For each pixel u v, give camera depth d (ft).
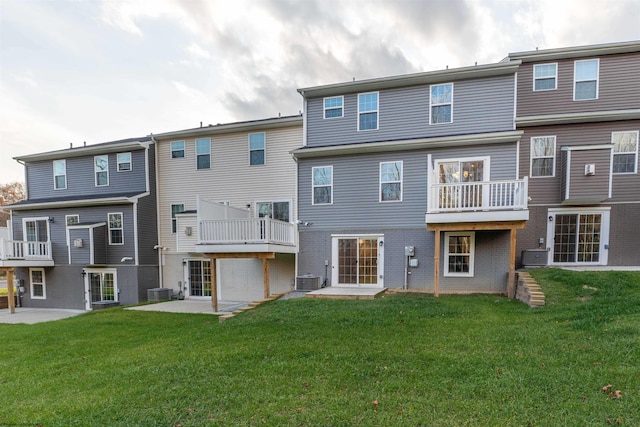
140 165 44.45
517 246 33.91
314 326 19.06
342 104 35.78
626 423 8.17
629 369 10.80
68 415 10.15
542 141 33.58
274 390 11.05
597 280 23.45
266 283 30.94
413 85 33.45
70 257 43.70
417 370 12.07
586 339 13.89
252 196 41.27
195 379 12.37
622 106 32.22
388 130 34.14
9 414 10.35
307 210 35.65
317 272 35.04
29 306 48.19
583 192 30.96
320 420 9.04
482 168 30.71
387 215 33.12
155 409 10.19
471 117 31.60
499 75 30.94
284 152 40.14
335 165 34.88
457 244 31.32
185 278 43.83
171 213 44.83
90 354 17.22
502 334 15.67
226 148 42.50
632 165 31.73
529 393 9.89
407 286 32.27
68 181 48.29
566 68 33.58
